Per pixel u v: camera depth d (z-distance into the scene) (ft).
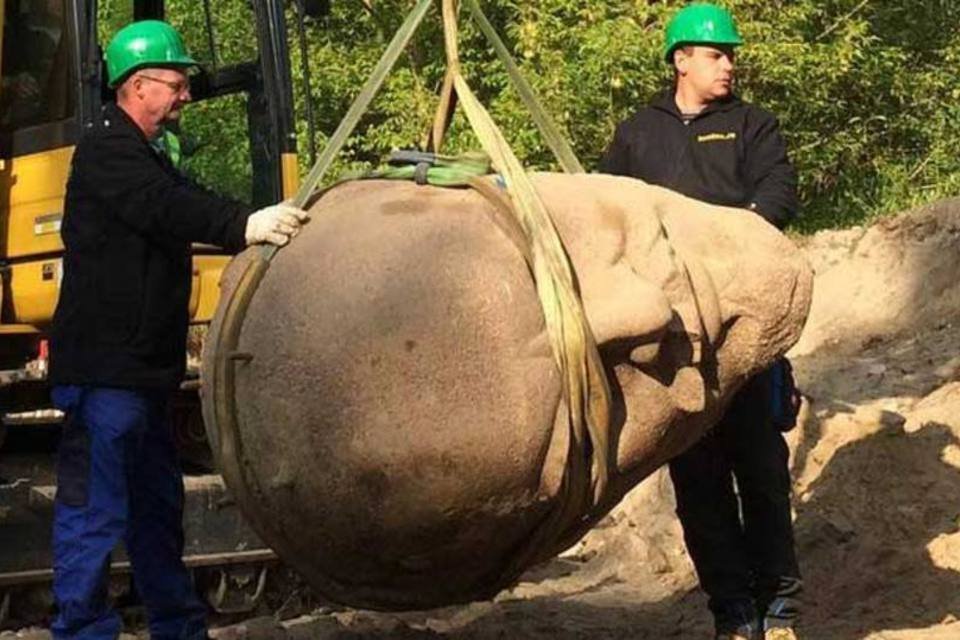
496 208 17.28
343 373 16.40
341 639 25.53
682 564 31.65
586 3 55.11
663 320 17.06
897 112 64.34
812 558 27.99
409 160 18.28
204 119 28.66
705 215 18.44
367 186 18.13
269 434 16.80
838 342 41.63
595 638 25.63
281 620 28.84
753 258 18.31
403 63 58.75
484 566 17.42
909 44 65.36
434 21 57.93
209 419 17.47
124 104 20.70
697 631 26.18
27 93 27.45
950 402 32.83
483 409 16.31
